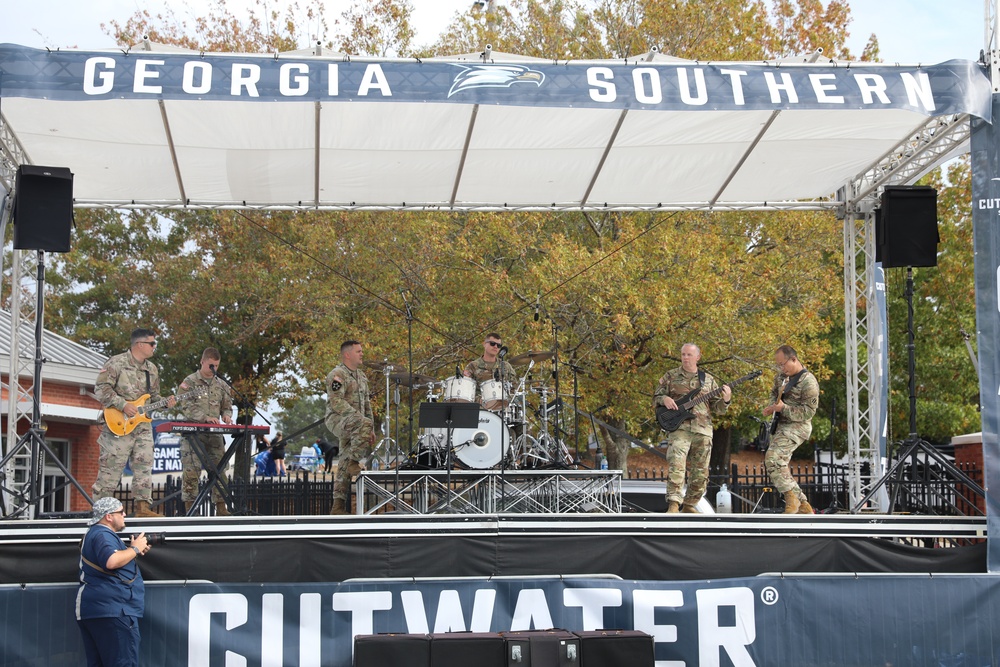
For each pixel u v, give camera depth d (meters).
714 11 19.12
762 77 8.84
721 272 16.45
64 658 8.34
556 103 8.62
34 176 9.57
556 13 20.34
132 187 11.77
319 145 10.62
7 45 8.14
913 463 10.43
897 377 24.09
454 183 11.83
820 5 21.34
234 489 12.48
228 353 26.56
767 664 8.88
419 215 18.33
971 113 8.84
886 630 8.95
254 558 8.87
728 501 10.84
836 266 20.41
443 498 10.06
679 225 17.47
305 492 13.00
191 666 8.43
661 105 8.68
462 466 10.11
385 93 8.51
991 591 9.02
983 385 8.98
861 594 8.99
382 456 11.11
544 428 10.99
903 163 10.76
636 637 8.14
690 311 15.98
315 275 19.81
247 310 25.08
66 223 9.61
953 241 20.73
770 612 8.94
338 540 8.95
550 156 11.05
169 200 12.25
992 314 8.95
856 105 8.74
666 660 8.79
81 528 8.72
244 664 8.49
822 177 11.73
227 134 10.29
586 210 12.56
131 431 9.55
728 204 12.43
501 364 11.10
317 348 18.67
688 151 10.91
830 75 8.88
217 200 12.20
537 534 9.07
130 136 10.30
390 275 18.44
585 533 9.09
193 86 8.32
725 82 8.80
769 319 16.39
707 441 10.20
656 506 11.26
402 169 11.35
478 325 17.45
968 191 20.44
